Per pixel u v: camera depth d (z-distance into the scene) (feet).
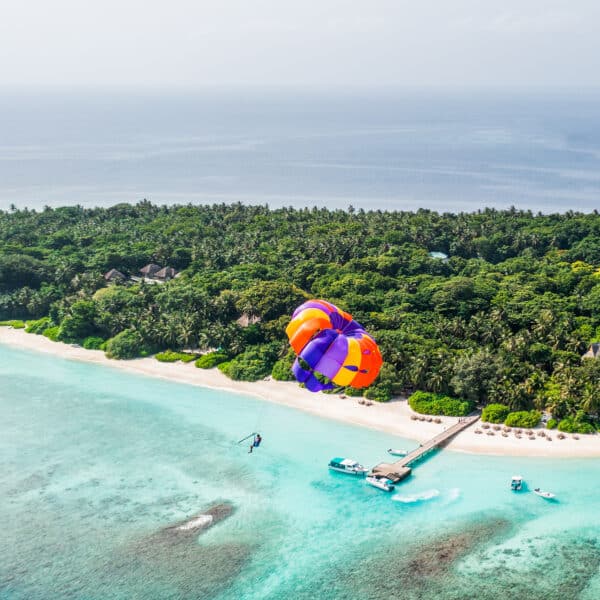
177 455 322.14
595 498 282.15
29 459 318.24
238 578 236.22
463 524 265.95
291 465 311.47
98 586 232.12
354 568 241.55
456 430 334.44
